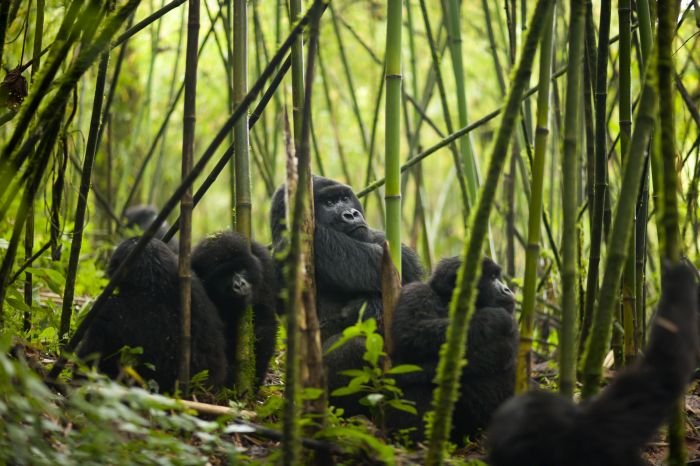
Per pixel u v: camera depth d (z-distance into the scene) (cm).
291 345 712
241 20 1023
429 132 3306
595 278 939
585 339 952
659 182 739
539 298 1548
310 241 832
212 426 728
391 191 1025
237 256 1035
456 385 734
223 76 2470
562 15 1559
